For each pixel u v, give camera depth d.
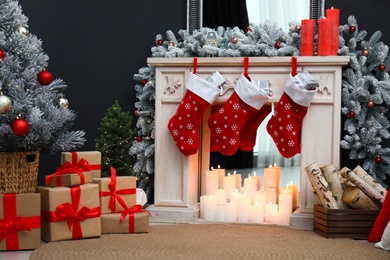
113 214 3.53
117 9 4.61
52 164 4.65
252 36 4.09
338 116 3.80
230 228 3.77
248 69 3.93
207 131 4.36
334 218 3.51
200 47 4.06
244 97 3.85
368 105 3.96
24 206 3.13
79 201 3.32
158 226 3.79
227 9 4.40
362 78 3.93
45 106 3.25
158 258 2.95
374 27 4.29
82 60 4.65
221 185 4.33
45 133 3.18
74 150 4.64
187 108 3.91
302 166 3.85
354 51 4.06
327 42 3.84
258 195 4.00
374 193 3.54
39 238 3.16
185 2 4.52
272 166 4.37
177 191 4.05
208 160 4.37
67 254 2.99
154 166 4.22
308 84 3.71
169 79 4.04
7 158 3.17
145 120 4.32
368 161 4.03
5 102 2.90
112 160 4.07
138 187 4.38
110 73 4.63
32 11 4.62
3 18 3.20
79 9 4.64
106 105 4.64
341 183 3.64
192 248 3.17
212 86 3.89
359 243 3.38
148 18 4.58
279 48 3.98
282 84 3.88
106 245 3.20
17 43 3.17
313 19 4.24
